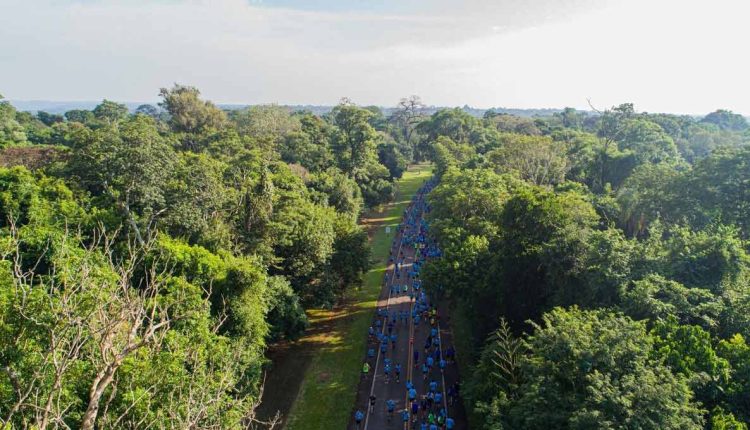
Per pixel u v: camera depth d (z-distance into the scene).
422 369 38.94
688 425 18.00
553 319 24.91
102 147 43.94
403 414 32.53
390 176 117.62
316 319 48.91
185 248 33.03
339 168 91.06
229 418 17.36
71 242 32.78
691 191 49.06
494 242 41.81
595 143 92.50
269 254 40.88
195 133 100.19
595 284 29.34
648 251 31.17
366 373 38.28
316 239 44.66
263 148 78.25
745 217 44.81
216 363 21.69
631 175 63.09
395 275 61.84
